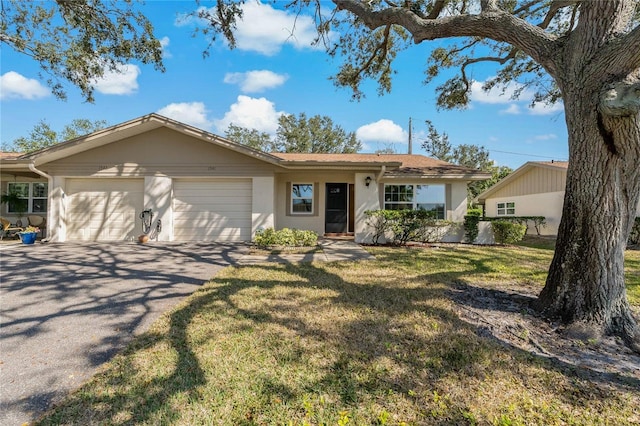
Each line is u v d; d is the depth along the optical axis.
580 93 3.42
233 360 2.70
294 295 4.51
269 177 10.27
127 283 5.17
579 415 2.08
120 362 2.68
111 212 10.20
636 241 11.30
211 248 8.85
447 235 10.94
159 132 10.11
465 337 3.20
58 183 9.93
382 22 5.68
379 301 4.27
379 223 10.55
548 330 3.43
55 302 4.23
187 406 2.12
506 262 7.21
